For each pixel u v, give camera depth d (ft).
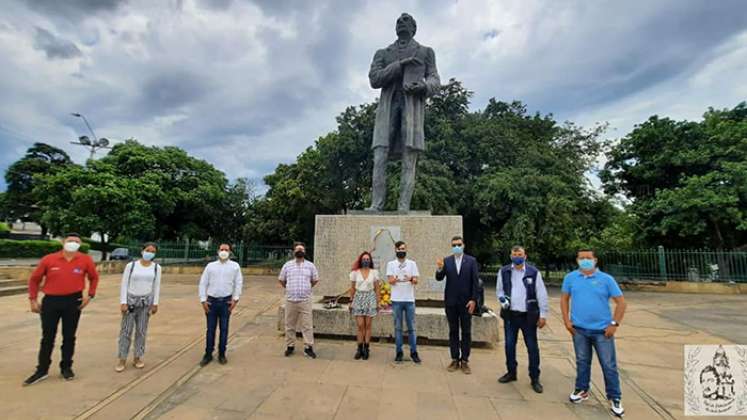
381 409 12.92
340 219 24.75
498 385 15.39
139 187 73.72
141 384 14.97
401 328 18.08
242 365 17.33
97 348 19.88
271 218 81.46
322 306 22.89
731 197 48.96
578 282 14.25
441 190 52.29
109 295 39.58
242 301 36.96
